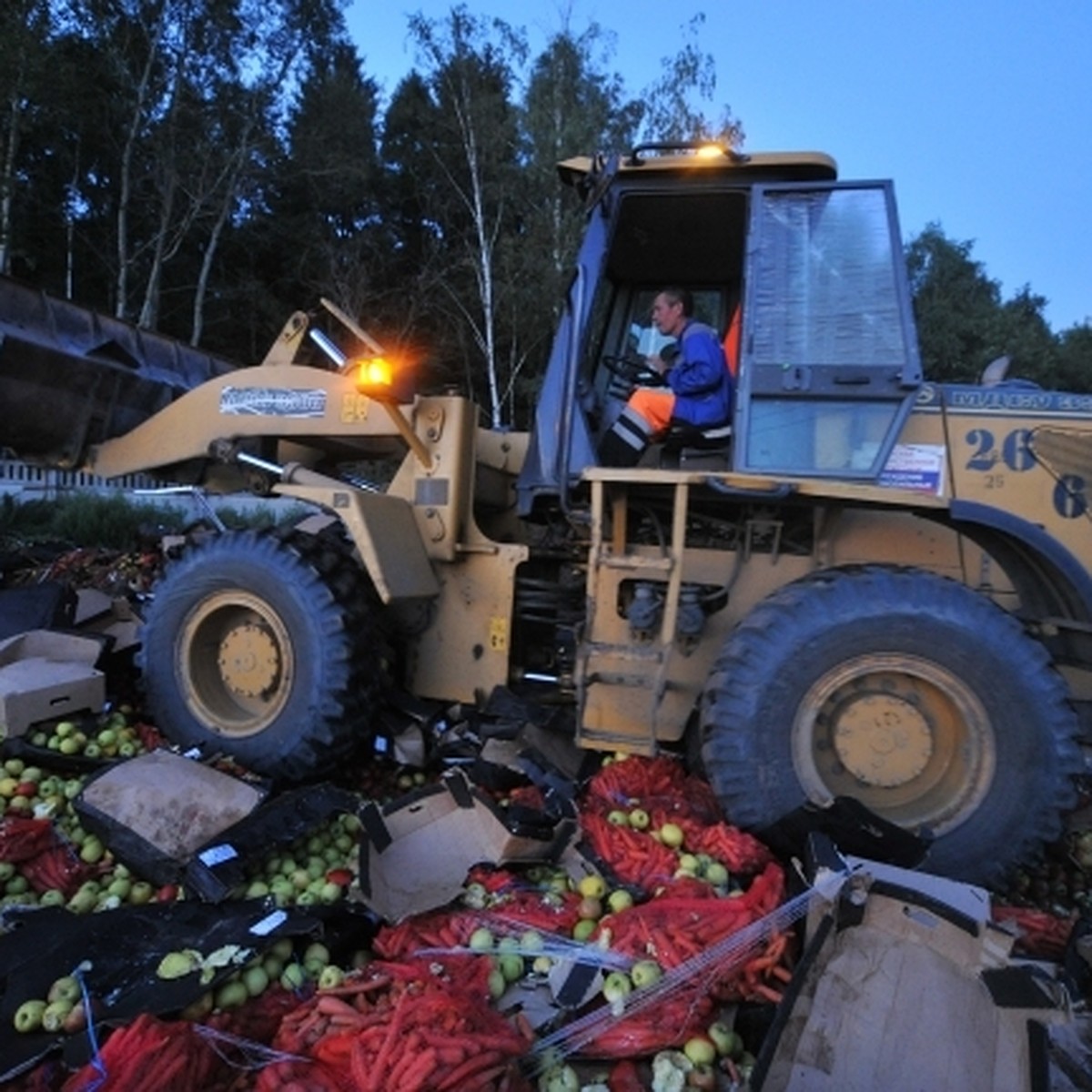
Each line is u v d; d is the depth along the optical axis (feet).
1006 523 10.37
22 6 65.57
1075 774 9.66
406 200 96.07
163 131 75.66
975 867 9.75
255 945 7.43
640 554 12.14
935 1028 6.88
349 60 108.17
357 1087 6.10
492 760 12.41
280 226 90.68
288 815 9.86
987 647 9.78
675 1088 6.73
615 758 12.41
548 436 12.84
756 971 7.68
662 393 13.24
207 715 12.96
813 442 11.73
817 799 10.09
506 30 81.30
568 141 75.05
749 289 12.03
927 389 11.71
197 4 75.87
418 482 13.56
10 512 31.53
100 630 15.74
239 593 12.84
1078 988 8.35
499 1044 6.38
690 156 12.37
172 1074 6.10
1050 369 98.73
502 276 79.51
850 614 10.09
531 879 9.56
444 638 13.64
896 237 11.78
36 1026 6.68
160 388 17.30
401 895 9.03
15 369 15.05
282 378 14.90
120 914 8.15
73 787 11.11
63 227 79.66
